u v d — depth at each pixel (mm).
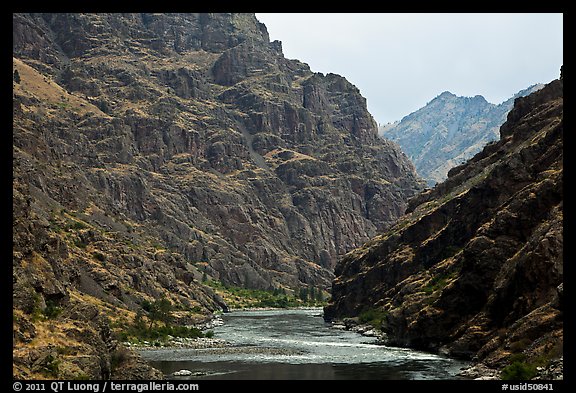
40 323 64750
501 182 126750
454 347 103875
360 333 152875
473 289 108188
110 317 124812
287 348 119875
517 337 85312
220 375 86562
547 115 145250
